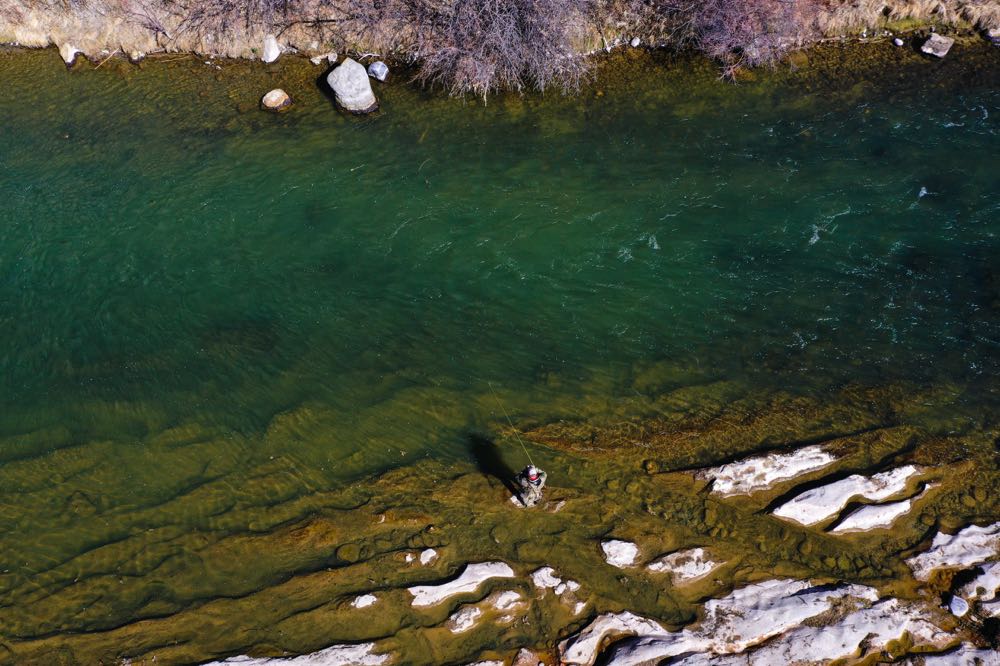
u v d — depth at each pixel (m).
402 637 10.01
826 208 16.08
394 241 16.14
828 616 10.01
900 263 14.98
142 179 17.53
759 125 18.12
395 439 12.55
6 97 19.69
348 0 20.44
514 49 18.95
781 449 11.99
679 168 17.23
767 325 14.14
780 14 19.48
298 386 13.52
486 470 12.01
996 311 13.99
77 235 16.38
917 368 13.20
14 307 15.12
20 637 10.26
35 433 13.02
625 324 14.36
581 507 11.43
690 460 12.01
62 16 20.72
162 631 10.21
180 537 11.33
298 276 15.56
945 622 9.92
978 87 18.38
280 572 10.81
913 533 10.95
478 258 15.74
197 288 15.39
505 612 10.23
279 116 19.05
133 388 13.62
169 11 20.67
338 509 11.55
